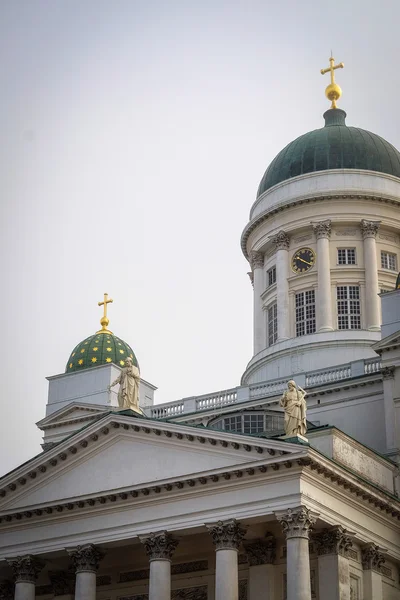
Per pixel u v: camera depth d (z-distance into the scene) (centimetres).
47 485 7750
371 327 10225
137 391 7869
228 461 7062
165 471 7300
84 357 10462
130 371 7838
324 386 8944
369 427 8650
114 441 7594
